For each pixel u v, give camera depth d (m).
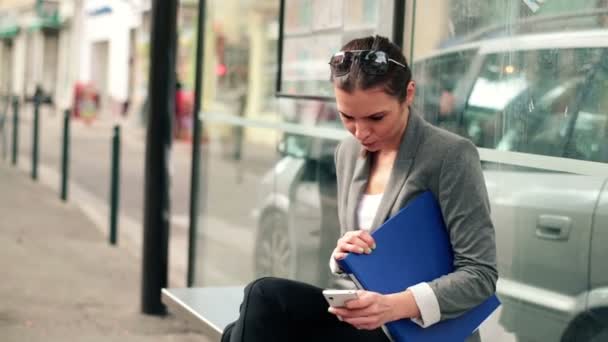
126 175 13.50
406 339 2.25
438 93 3.47
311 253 4.41
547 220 2.98
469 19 3.34
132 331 4.94
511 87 3.16
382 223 2.38
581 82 2.90
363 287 2.25
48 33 36.47
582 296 2.85
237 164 5.11
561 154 2.95
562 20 2.98
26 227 8.36
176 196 10.45
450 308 2.23
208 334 3.07
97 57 30.56
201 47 5.39
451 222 2.29
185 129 14.85
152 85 5.15
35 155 12.12
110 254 7.26
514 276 3.11
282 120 4.69
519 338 3.09
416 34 3.54
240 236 5.08
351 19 3.92
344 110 2.32
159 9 5.07
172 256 7.21
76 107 25.28
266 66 4.84
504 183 3.16
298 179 4.54
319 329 2.46
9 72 42.66
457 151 2.30
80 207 9.91
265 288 2.42
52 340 4.69
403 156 2.36
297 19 4.39
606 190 2.77
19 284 5.98
